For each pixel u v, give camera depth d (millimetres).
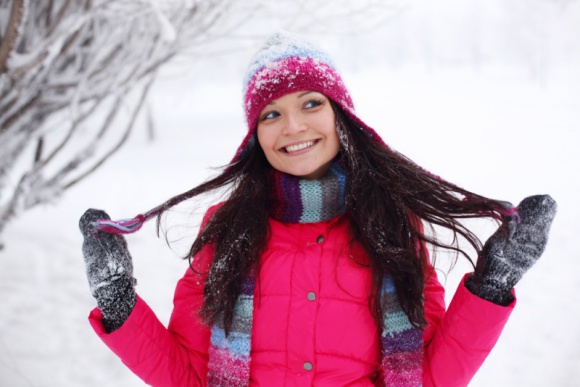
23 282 4730
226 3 2924
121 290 1342
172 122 19672
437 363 1362
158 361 1414
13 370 3262
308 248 1425
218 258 1425
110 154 3430
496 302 1276
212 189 1613
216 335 1414
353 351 1369
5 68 2363
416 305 1354
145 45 3035
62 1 2801
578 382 3232
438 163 9180
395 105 18531
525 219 1267
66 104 3092
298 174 1396
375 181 1422
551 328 3852
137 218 1405
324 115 1373
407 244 1396
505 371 3402
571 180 7516
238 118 19109
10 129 3031
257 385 1380
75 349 3664
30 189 3391
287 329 1373
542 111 15898
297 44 1401
